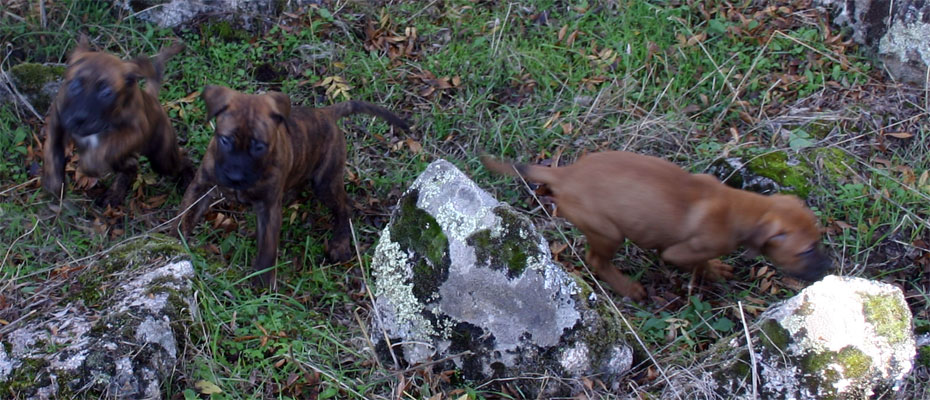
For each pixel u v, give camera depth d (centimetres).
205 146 227
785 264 192
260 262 200
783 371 172
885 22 247
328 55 248
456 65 250
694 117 241
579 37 258
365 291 203
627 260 213
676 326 192
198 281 188
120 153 198
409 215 179
